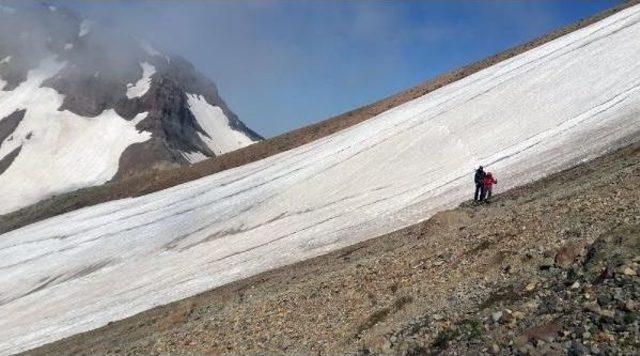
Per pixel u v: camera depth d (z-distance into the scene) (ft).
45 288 211.61
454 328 44.11
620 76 177.68
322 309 61.11
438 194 148.36
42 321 169.58
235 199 234.17
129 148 642.22
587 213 57.06
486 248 58.44
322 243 143.33
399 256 68.13
